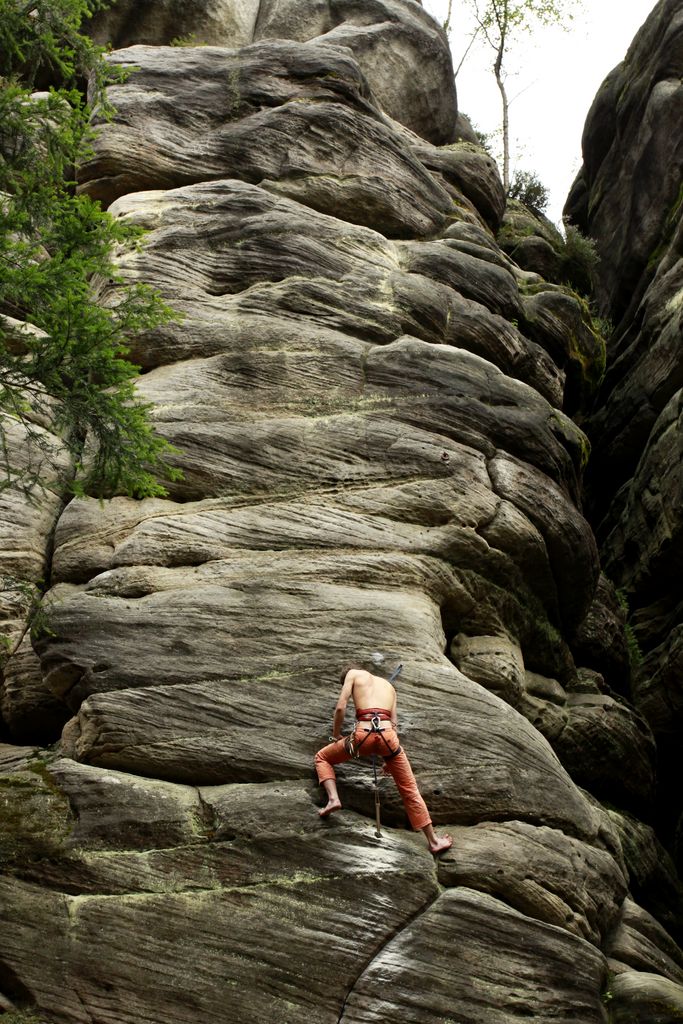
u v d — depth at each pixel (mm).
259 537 10648
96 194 14250
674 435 16172
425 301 13203
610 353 20188
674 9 21734
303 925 8086
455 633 11453
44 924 8102
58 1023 7766
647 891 12695
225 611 9820
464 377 12656
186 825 8578
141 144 14203
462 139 20797
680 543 15680
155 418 11453
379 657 9531
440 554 10961
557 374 15141
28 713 10141
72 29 9859
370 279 13188
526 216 20312
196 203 13609
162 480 11109
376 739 8570
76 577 10609
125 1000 7816
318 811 8609
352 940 8047
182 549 10453
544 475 12727
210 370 12031
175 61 15164
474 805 8930
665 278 18188
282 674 9453
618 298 20859
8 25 9555
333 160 14445
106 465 9594
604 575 16234
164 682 9391
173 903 8164
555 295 16031
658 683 15539
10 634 10469
